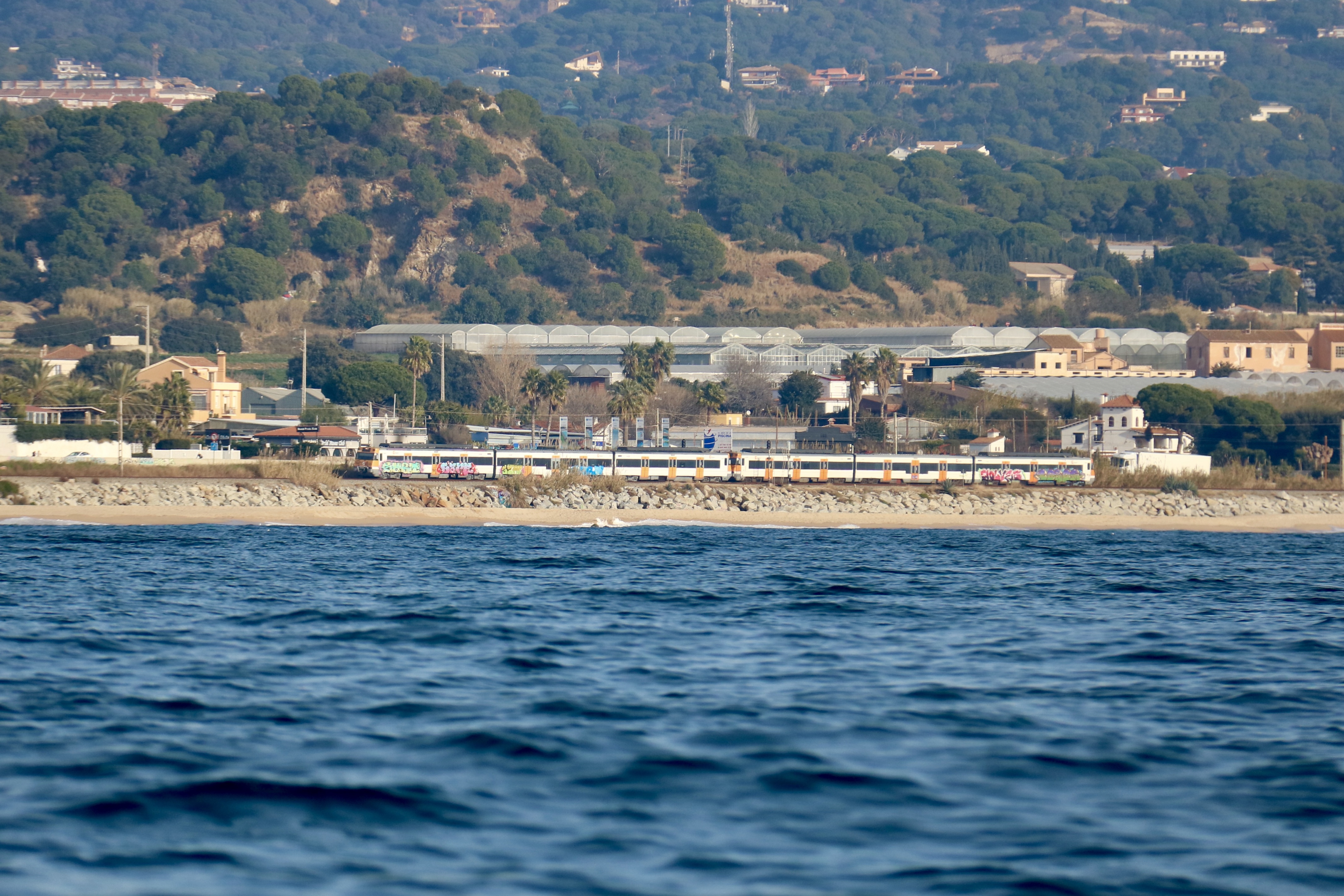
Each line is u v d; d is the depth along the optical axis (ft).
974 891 205.77
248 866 213.66
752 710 338.13
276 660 409.69
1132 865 219.61
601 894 201.36
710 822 239.91
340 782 261.85
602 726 315.37
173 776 265.95
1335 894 207.00
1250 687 387.14
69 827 232.53
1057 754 296.71
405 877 208.33
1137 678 402.11
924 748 299.38
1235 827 242.37
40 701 339.98
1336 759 294.46
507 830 233.55
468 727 312.50
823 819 242.99
